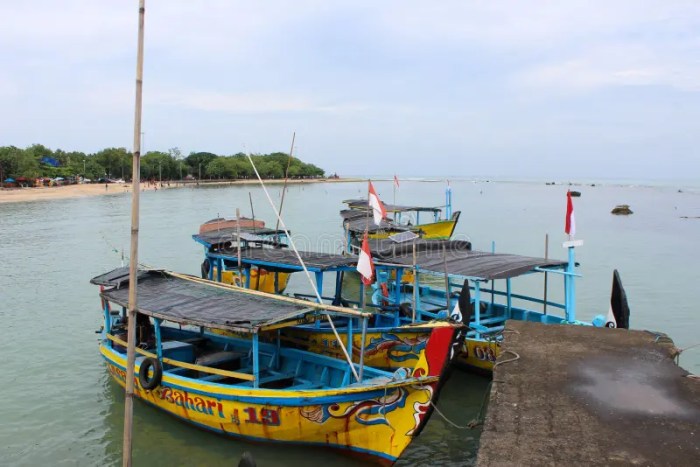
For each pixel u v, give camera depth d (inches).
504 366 322.7
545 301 677.9
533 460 219.8
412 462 449.1
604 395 278.8
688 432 238.7
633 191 5738.2
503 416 258.7
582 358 334.0
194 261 1354.6
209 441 474.3
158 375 485.7
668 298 990.4
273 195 4301.2
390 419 410.6
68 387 590.6
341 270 673.0
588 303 962.7
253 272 951.0
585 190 6092.5
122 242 1653.5
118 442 473.7
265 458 448.8
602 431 241.9
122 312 637.3
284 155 6830.7
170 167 5684.1
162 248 1556.3
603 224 2229.3
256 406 433.7
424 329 496.4
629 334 384.5
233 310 477.1
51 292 1011.3
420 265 656.4
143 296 540.1
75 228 1975.9
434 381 398.9
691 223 2247.8
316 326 602.5
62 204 3019.2
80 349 710.5
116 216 2423.7
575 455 222.5
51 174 4446.4
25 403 550.3
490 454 225.5
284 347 562.6
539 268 617.3
